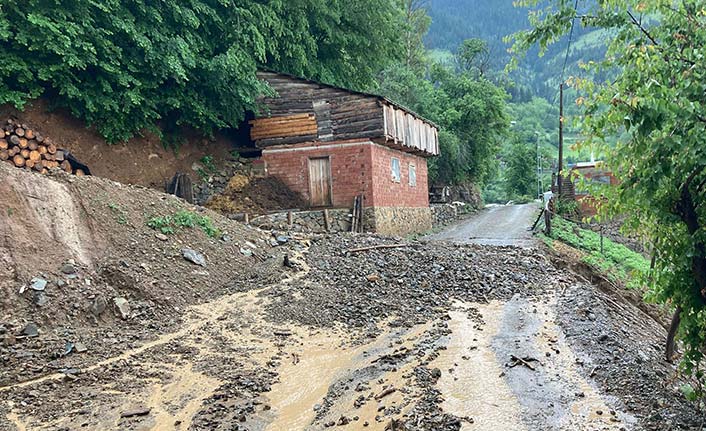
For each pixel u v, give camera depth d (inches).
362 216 700.7
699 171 167.3
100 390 227.0
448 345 283.7
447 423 187.5
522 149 2496.3
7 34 474.6
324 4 868.0
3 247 308.2
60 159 541.0
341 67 999.0
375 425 193.2
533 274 476.1
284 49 822.5
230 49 661.9
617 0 211.3
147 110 624.7
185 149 729.6
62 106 564.1
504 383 226.2
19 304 289.0
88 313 301.9
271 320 329.7
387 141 743.1
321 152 733.9
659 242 200.4
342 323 331.0
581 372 237.1
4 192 331.9
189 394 227.3
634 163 173.6
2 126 507.8
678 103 154.0
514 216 1167.6
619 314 406.3
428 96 1569.9
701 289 188.9
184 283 364.2
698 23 183.6
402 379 236.8
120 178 623.8
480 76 1836.9
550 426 183.2
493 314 350.0
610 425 182.2
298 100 757.9
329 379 244.8
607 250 736.3
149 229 401.7
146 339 290.5
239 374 250.5
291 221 646.5
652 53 173.2
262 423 199.9
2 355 247.8
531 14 251.9
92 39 543.5
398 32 1125.1
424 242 593.9
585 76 211.8
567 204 1066.1
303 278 411.2
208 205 698.8
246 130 814.5
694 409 195.9
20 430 190.1
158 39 597.9
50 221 344.5
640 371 233.0
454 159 1477.6
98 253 355.3
